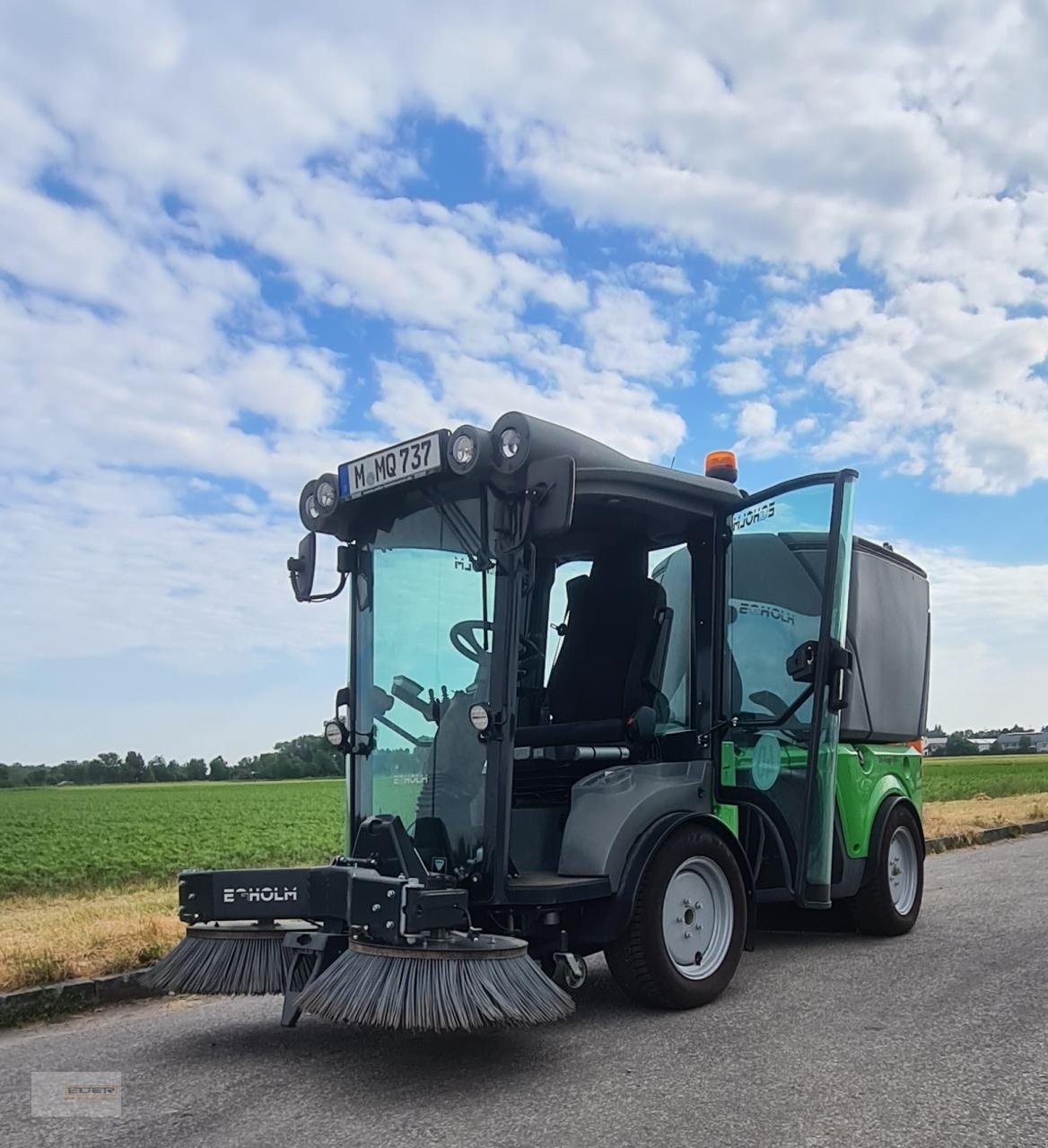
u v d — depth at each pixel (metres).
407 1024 4.00
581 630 6.20
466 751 4.96
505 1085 4.27
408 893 4.24
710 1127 3.71
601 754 5.57
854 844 7.09
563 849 5.29
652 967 5.21
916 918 7.73
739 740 6.00
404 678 5.29
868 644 7.59
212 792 55.28
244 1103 4.15
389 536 5.46
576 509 5.82
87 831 25.81
